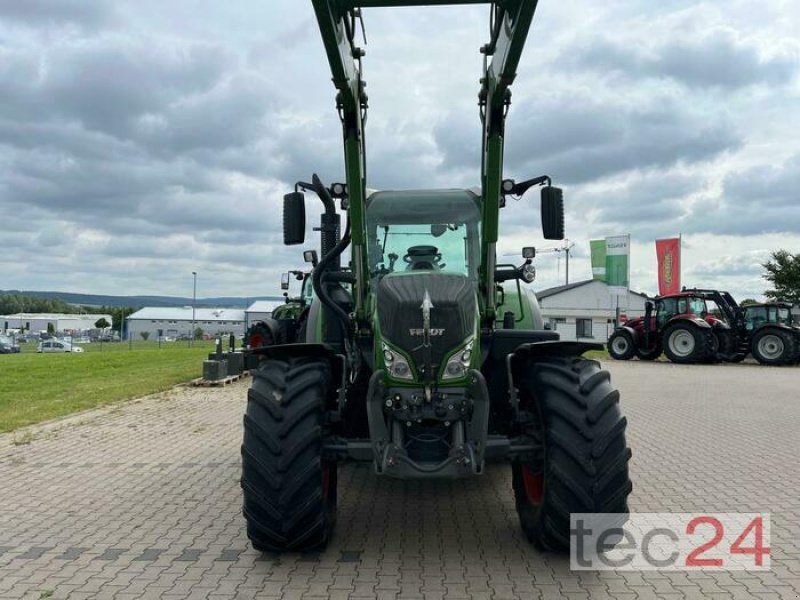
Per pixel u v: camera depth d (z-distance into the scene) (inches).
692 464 267.3
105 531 188.7
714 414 402.6
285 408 161.8
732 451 292.4
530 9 147.9
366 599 143.4
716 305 897.5
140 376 634.2
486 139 180.9
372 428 161.9
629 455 160.1
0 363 837.2
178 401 450.0
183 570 159.9
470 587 149.4
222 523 195.6
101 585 151.2
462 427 161.9
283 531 158.1
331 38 152.4
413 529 189.5
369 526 192.2
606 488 155.9
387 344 165.2
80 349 1658.5
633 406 439.5
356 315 185.2
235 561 165.5
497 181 179.5
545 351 173.6
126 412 401.1
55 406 424.8
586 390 162.1
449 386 163.3
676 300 877.2
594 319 2049.7
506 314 217.8
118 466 265.1
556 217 195.8
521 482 183.5
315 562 164.6
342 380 178.2
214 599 143.8
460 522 195.8
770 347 812.6
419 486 236.7
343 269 214.4
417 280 172.1
